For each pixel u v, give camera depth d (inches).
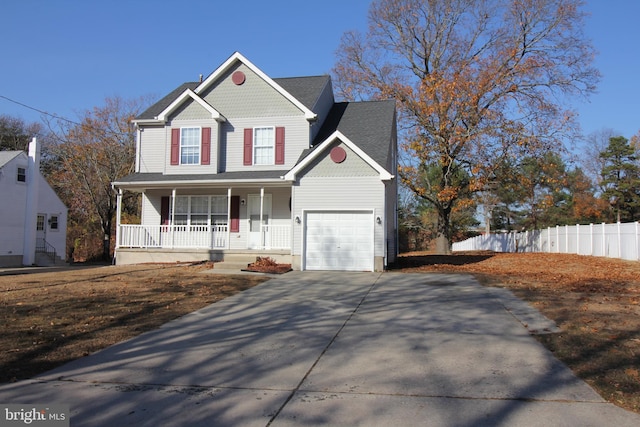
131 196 1512.1
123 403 200.4
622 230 835.4
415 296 461.4
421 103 1163.3
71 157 1409.9
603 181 1829.5
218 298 452.8
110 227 1428.4
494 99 1133.7
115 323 346.6
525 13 1145.4
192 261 799.1
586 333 299.6
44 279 596.1
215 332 325.7
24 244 1189.1
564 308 381.4
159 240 836.0
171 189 863.1
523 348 274.8
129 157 1440.7
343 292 490.6
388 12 1315.2
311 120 820.6
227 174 819.4
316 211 695.1
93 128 1421.0
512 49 1155.3
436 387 214.7
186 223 872.3
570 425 173.3
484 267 760.3
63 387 220.1
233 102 855.1
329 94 952.3
